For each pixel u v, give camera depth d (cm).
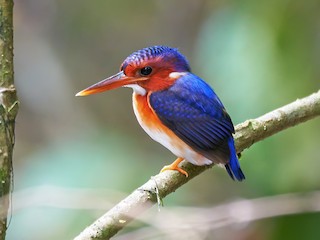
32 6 1714
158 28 1748
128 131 1716
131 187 1116
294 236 1038
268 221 1049
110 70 1750
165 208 789
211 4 1316
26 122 1631
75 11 1728
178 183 702
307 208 890
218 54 1052
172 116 711
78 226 1005
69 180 1115
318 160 993
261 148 998
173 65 728
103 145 1189
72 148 1167
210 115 713
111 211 644
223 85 1026
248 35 1032
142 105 730
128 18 1744
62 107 1677
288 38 1016
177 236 791
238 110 1005
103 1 1723
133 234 803
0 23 582
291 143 997
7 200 576
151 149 1619
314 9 1017
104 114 1716
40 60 1694
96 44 1748
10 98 582
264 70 1007
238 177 707
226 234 1059
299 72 1004
